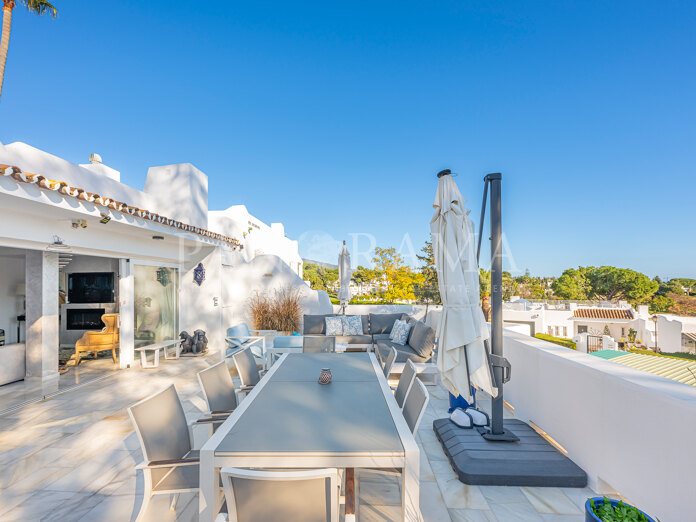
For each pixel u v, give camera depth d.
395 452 1.74
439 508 2.32
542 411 3.29
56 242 4.92
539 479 2.57
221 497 1.85
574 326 25.05
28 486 2.64
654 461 1.94
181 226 6.54
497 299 3.04
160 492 1.95
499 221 2.99
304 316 8.38
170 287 8.16
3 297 7.21
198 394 4.94
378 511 2.32
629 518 1.60
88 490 2.58
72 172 5.44
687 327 20.91
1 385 5.30
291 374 3.27
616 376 2.28
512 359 4.05
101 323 8.77
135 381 5.68
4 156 4.31
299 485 1.33
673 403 1.82
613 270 37.22
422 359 5.58
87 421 3.96
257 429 2.00
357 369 3.46
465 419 3.31
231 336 6.11
